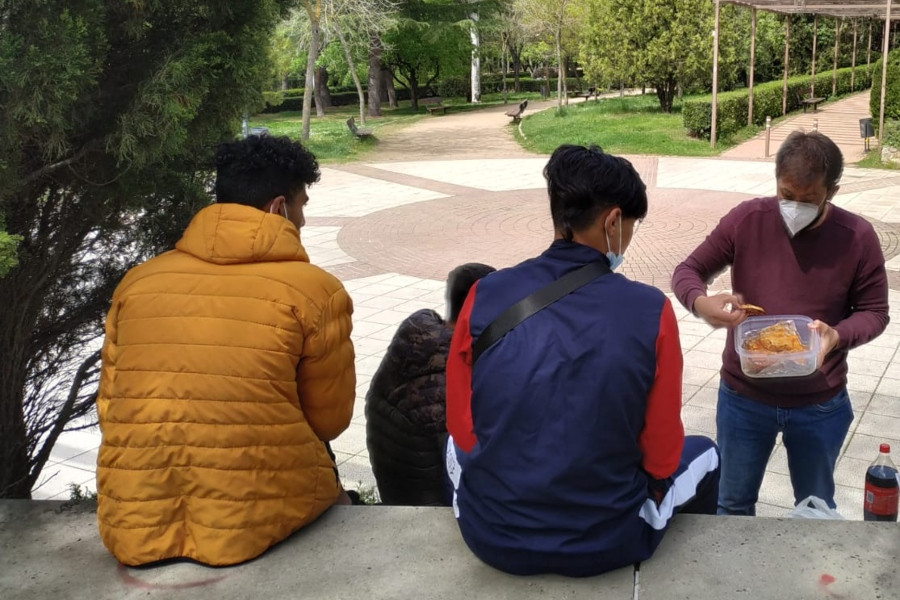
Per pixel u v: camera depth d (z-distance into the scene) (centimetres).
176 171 331
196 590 228
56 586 233
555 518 210
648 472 219
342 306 250
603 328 201
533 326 204
